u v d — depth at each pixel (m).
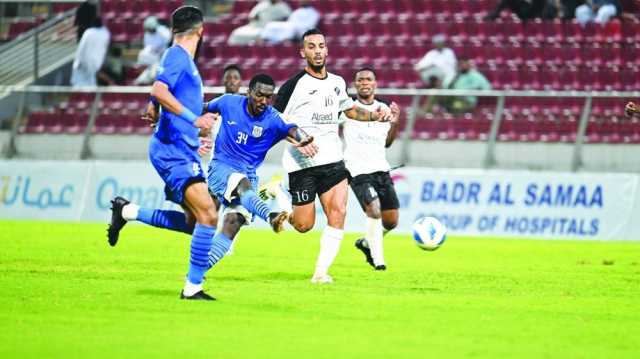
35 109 56.19
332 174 29.12
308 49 28.95
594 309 24.50
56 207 54.25
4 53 64.31
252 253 38.59
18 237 42.91
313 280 28.98
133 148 55.06
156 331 19.88
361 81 32.91
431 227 33.75
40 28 65.62
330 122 29.12
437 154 51.59
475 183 50.06
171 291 25.86
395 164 51.59
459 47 60.62
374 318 22.09
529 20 61.44
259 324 20.94
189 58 23.81
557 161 50.78
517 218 49.47
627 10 63.00
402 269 33.56
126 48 66.50
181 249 38.88
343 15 64.75
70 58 65.25
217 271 31.64
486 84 55.31
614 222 48.88
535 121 51.12
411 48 61.38
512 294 27.25
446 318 22.38
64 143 55.66
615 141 50.41
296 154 29.06
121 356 17.42
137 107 55.66
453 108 51.72
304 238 46.09
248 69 61.97
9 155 56.12
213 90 52.69
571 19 61.59
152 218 26.06
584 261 37.56
